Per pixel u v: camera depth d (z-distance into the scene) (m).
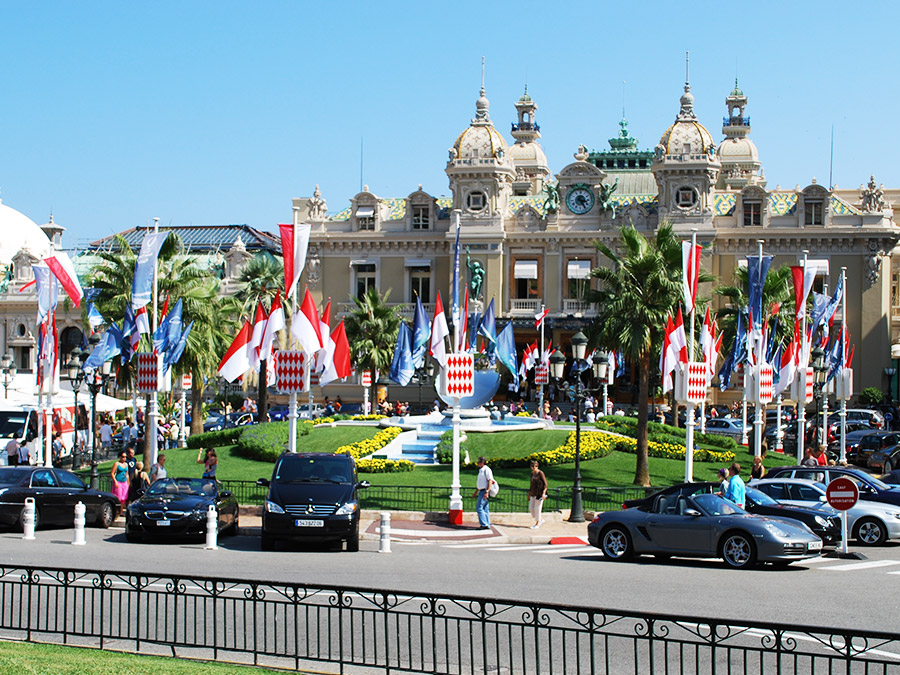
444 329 35.41
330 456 28.25
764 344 48.62
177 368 53.03
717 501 24.73
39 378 42.56
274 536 26.12
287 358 35.06
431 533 31.19
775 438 55.91
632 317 41.16
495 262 83.75
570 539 30.67
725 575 22.23
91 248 110.81
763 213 80.94
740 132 111.94
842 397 48.44
